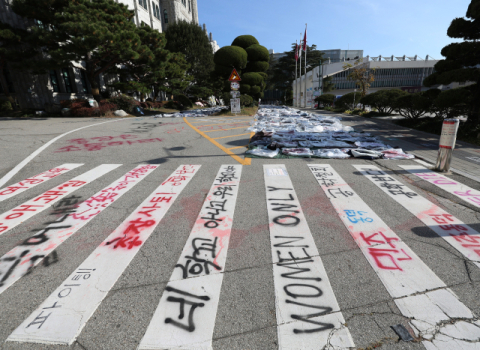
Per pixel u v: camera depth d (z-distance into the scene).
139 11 29.36
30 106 18.95
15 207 3.88
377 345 1.75
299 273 2.44
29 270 2.51
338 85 57.78
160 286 2.29
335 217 3.50
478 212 3.61
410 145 7.91
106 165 6.05
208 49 35.78
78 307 2.07
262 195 4.26
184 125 12.95
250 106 22.88
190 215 3.61
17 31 15.98
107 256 2.72
